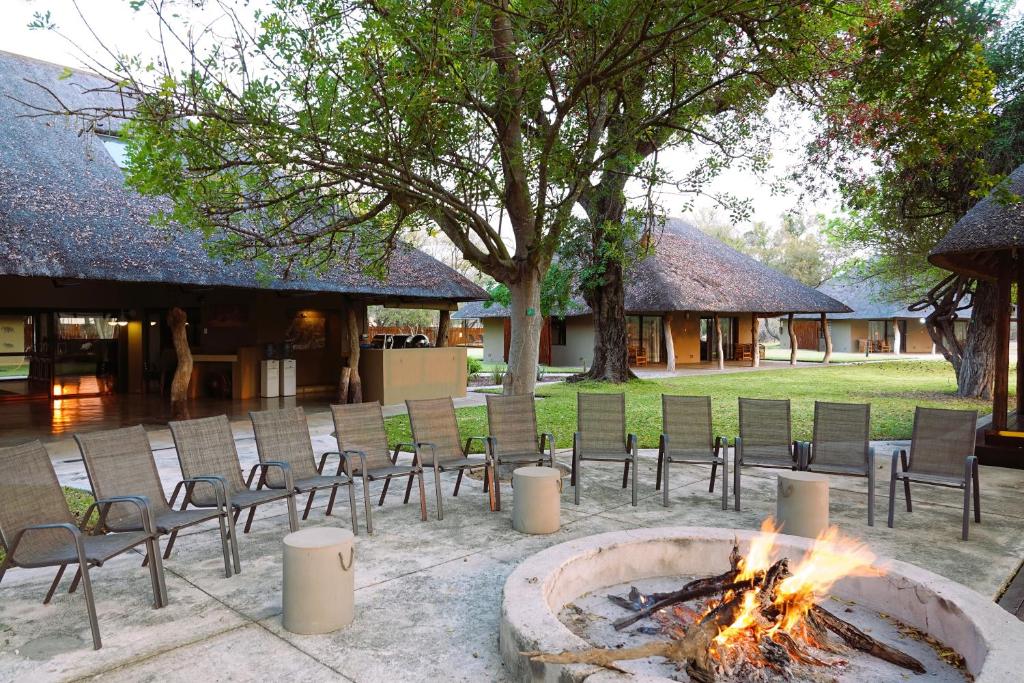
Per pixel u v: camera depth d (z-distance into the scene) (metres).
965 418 5.55
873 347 40.53
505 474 7.29
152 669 3.05
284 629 3.49
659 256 25.78
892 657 3.05
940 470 5.56
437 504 5.76
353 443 5.80
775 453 6.30
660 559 4.13
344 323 13.54
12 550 3.34
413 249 14.57
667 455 6.01
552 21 6.04
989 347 15.19
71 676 2.98
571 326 28.42
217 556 4.64
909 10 5.23
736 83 8.91
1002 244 7.27
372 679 2.97
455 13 5.47
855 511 5.91
